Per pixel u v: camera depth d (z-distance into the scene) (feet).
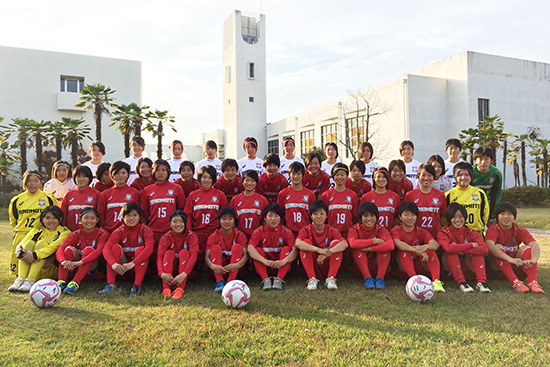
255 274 18.29
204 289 15.37
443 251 16.52
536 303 13.33
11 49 96.99
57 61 100.94
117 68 106.73
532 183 98.94
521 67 93.66
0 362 9.02
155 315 12.05
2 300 13.67
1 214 65.57
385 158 88.38
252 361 9.00
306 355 9.32
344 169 17.78
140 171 18.62
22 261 15.35
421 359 9.11
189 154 167.53
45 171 95.96
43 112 99.76
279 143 128.67
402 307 12.88
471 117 85.46
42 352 9.52
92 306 13.03
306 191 18.21
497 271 16.74
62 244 15.87
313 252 16.34
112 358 9.20
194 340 10.09
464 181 17.40
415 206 16.28
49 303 12.71
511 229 16.51
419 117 85.10
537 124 95.91
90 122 103.65
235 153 129.29
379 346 9.79
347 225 17.98
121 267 14.74
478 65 86.89
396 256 16.83
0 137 84.33
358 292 14.71
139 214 15.81
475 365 8.82
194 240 16.01
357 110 90.17
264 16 132.67
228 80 132.67
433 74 93.56
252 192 18.06
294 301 13.51
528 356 9.22
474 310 12.60
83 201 17.48
